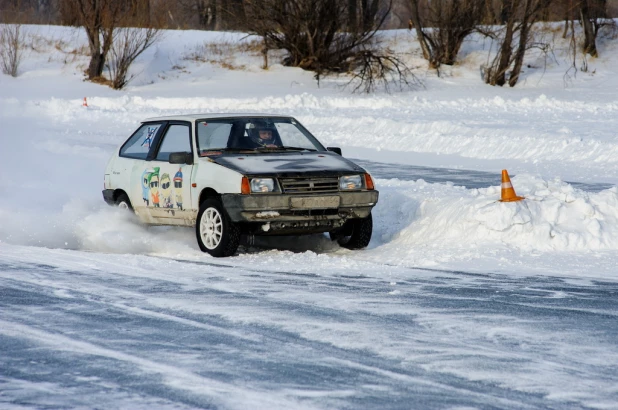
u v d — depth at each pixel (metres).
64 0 163.62
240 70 144.12
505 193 29.91
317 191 27.92
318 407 13.71
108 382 15.09
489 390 14.54
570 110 93.44
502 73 129.50
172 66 146.75
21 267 26.33
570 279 24.20
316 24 138.38
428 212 32.41
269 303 21.08
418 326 18.78
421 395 14.28
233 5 149.12
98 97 115.38
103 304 21.19
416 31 149.50
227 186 27.73
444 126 74.44
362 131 79.38
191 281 24.03
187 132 30.66
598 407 13.73
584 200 30.02
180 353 16.83
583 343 17.47
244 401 14.02
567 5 131.38
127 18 138.75
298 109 103.19
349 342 17.50
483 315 19.81
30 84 136.88
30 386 14.93
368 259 28.20
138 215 32.69
